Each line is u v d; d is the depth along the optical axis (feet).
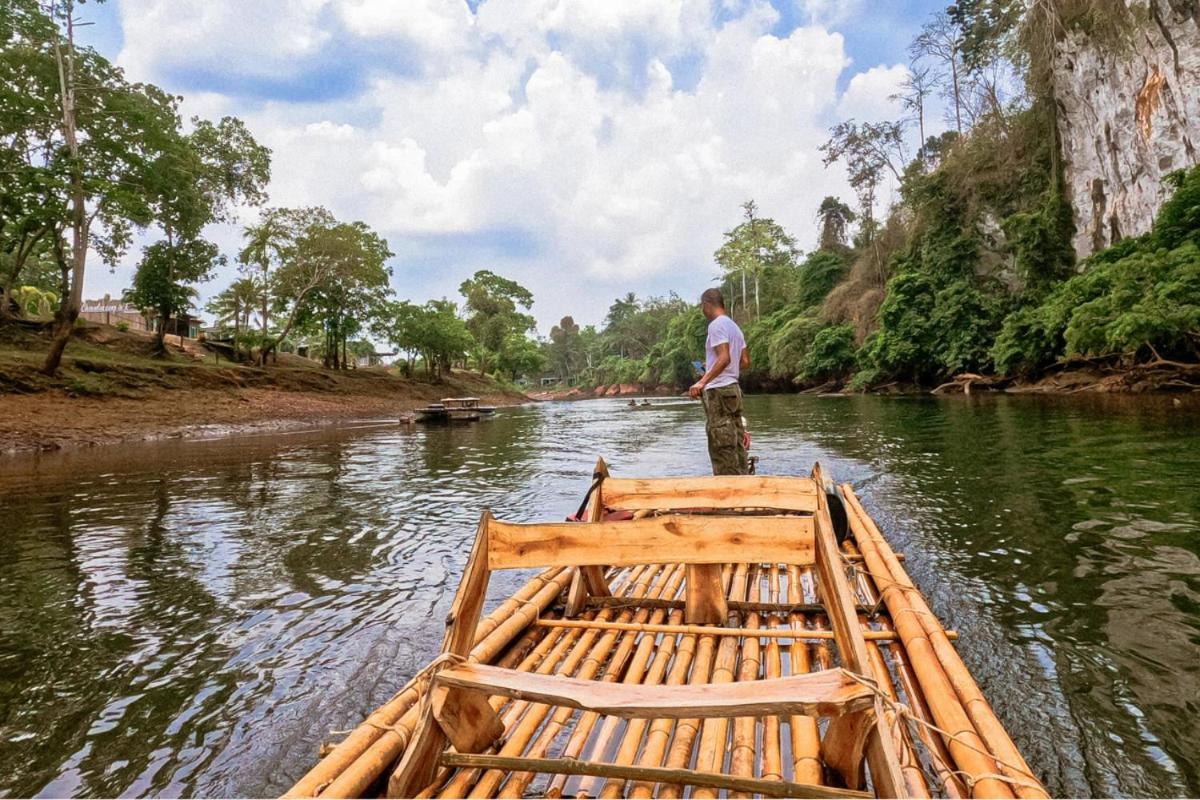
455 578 12.60
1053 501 15.38
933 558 11.77
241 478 26.25
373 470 28.58
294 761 6.56
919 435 31.94
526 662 7.04
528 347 193.06
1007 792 4.50
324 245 94.02
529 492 22.16
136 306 81.35
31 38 51.34
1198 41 60.08
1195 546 11.34
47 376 49.83
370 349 183.93
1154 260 51.70
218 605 11.15
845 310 114.62
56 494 22.47
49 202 49.01
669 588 9.70
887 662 7.02
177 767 6.49
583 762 4.68
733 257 170.50
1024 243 76.95
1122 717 6.43
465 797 4.77
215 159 82.23
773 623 7.99
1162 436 25.16
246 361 94.22
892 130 125.90
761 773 4.80
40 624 10.31
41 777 6.35
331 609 10.93
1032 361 69.26
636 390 230.68
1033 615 8.91
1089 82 72.18
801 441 32.01
